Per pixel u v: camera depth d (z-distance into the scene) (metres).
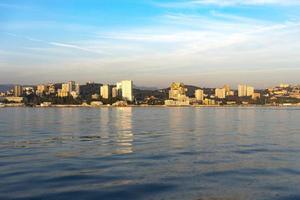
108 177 30.84
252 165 36.62
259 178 30.50
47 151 47.69
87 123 117.12
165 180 29.78
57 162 38.44
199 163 37.81
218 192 26.22
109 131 82.94
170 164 37.19
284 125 106.19
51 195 25.25
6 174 31.95
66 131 82.81
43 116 177.50
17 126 101.50
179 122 123.06
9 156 42.94
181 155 43.75
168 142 59.00
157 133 77.12
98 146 53.56
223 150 48.62
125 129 89.44
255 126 101.31
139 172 32.97
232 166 36.09
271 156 42.91
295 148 50.81
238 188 27.31
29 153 45.69
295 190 26.77
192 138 65.94
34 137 67.94
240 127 96.88
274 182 29.16
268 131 82.69
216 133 77.00
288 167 35.56
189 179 30.19
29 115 191.00
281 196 25.28
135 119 145.88
